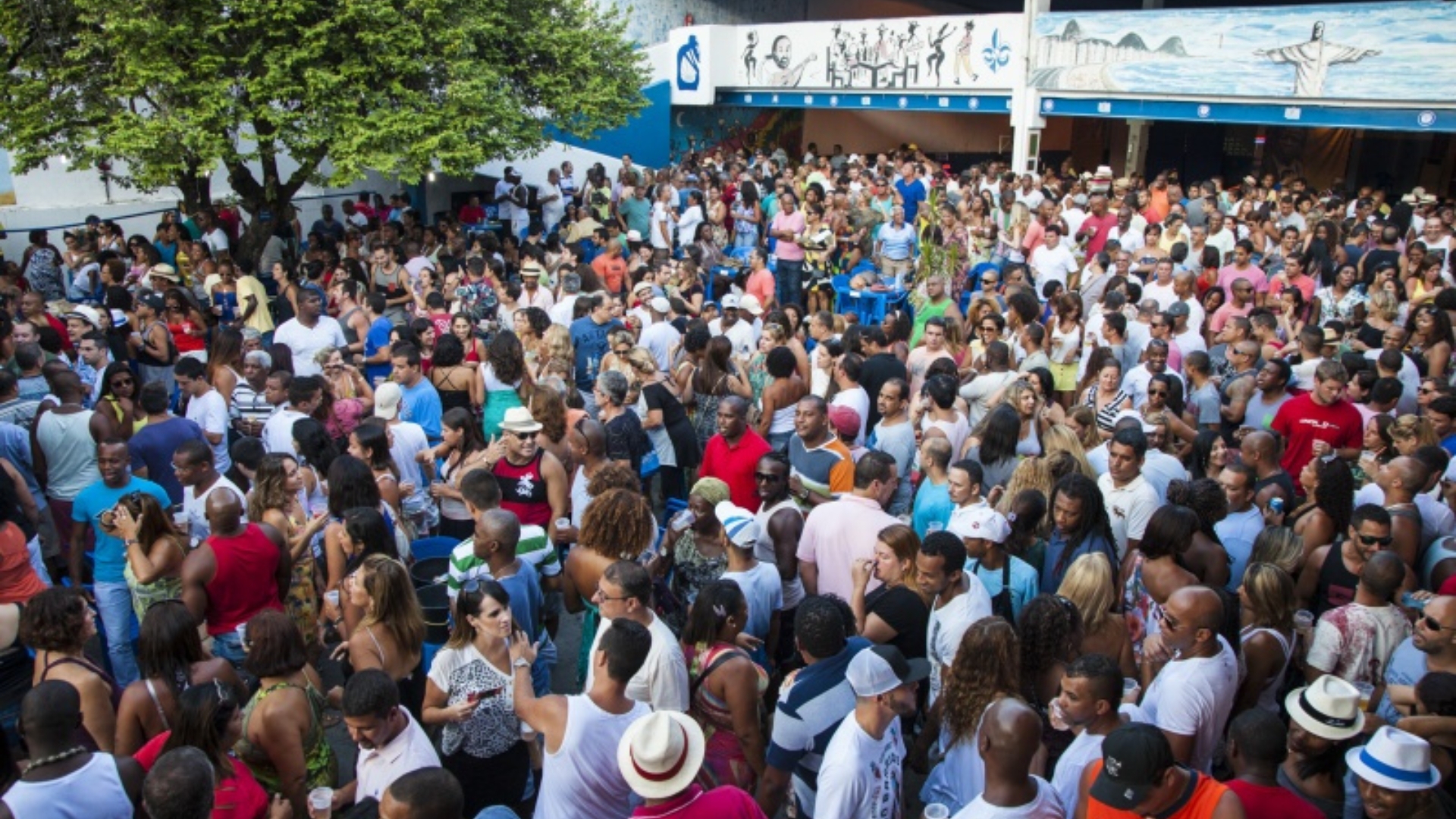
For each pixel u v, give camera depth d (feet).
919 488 22.74
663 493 28.12
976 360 28.76
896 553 16.90
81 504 20.84
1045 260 45.68
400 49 42.65
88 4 39.37
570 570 18.66
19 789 12.64
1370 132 85.46
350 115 41.29
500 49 49.24
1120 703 14.06
